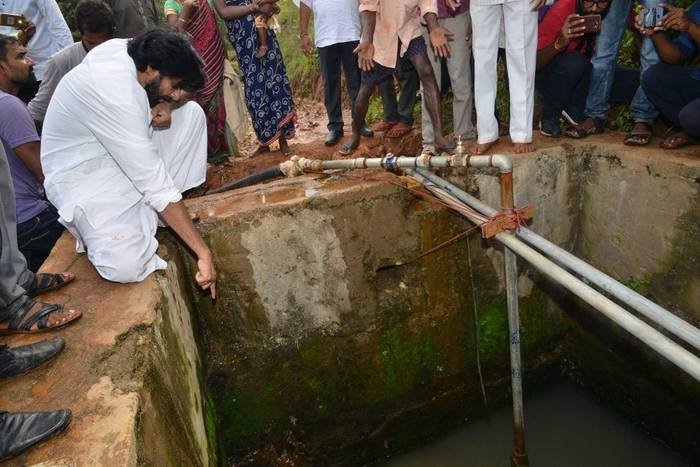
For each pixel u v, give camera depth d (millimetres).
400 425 3781
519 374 3195
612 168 3436
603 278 2252
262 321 3271
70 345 1928
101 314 2109
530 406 4039
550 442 3688
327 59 4180
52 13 3846
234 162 4359
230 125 4203
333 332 3434
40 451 1466
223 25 4961
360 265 3332
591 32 3246
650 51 3365
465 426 3965
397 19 3396
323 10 4062
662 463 3369
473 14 3258
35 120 3338
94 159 2285
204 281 2432
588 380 4016
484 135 3520
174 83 2145
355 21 4109
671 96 3182
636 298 2100
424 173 3191
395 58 3531
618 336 3619
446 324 3723
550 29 3459
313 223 3148
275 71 4121
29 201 2861
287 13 8234
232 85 4152
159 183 2221
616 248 3566
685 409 3236
